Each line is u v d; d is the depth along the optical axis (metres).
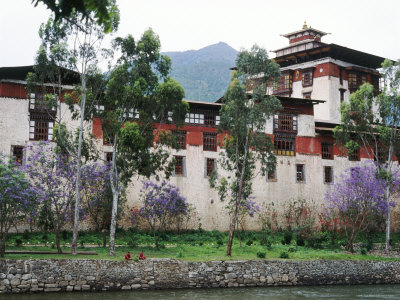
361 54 62.53
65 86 37.84
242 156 34.22
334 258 33.12
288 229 45.22
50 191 28.47
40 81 29.47
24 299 22.62
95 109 30.20
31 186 27.38
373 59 64.31
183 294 25.72
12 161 27.59
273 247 36.28
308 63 63.81
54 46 28.39
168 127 41.44
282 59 66.94
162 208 33.00
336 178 49.06
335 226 45.16
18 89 36.81
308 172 47.72
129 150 29.66
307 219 44.75
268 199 45.31
